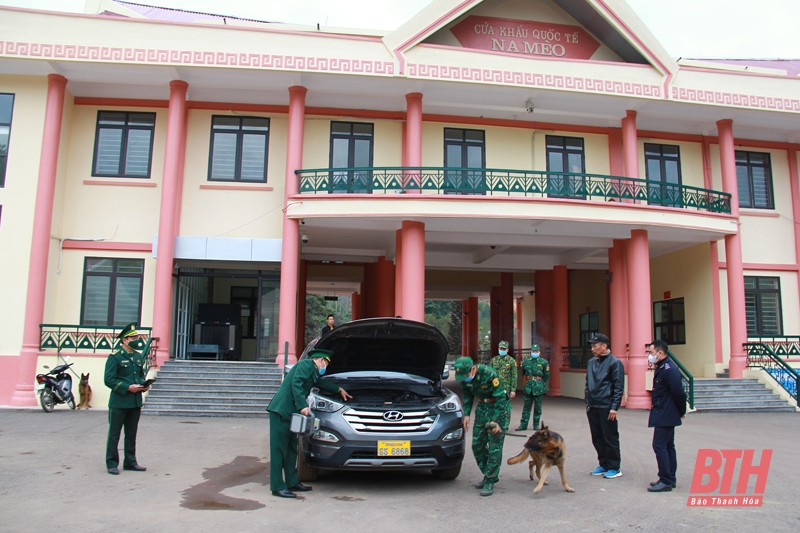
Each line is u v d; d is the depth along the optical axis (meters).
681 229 17.22
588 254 20.84
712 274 19.05
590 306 27.23
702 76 17.78
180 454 8.97
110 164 16.95
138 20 15.46
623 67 17.19
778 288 19.91
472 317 33.66
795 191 20.47
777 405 16.41
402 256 16.06
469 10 16.61
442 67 16.23
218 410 13.56
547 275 24.45
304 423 6.46
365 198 15.53
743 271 19.64
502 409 7.03
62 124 16.34
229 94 17.12
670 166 19.92
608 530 5.56
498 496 6.77
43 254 15.32
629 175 17.89
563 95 17.17
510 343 27.48
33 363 14.76
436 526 5.61
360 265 25.23
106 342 15.13
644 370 16.53
